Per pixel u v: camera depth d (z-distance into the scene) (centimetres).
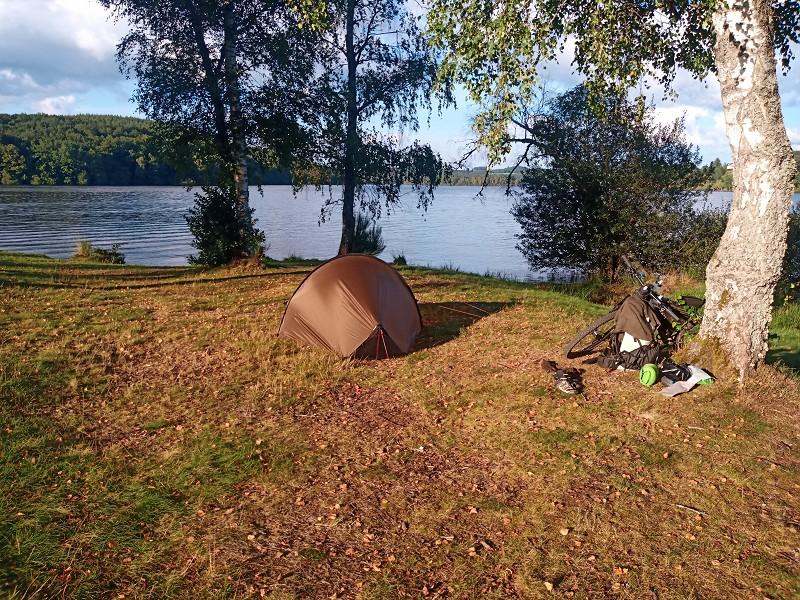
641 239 1827
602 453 541
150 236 4119
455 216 6919
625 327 708
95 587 372
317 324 877
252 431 607
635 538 420
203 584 378
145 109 1638
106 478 504
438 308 1170
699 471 504
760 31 580
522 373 741
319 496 487
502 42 680
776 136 590
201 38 1627
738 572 382
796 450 527
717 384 631
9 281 1389
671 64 881
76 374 750
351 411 664
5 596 354
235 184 1759
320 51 1766
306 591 373
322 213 2169
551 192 1931
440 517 456
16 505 453
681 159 1861
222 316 1077
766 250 611
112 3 1561
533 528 438
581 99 1864
